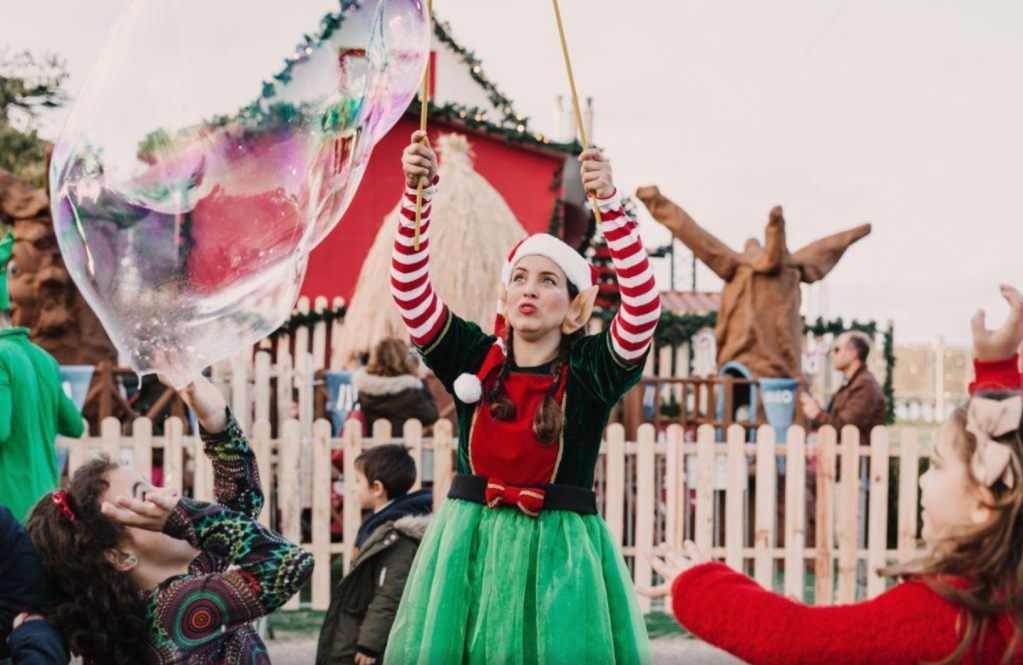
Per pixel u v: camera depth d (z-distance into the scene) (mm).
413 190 3170
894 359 13180
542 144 12891
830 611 2314
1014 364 2832
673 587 2447
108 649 2531
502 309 3201
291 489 7266
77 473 2645
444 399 9336
